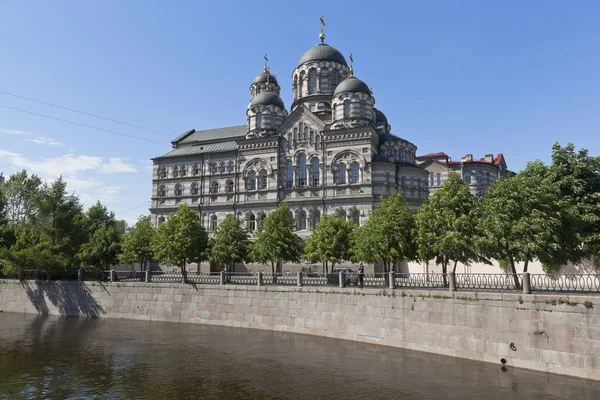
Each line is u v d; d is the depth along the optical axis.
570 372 20.06
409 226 32.47
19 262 42.88
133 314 39.34
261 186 57.38
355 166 52.69
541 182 25.09
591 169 27.30
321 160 54.22
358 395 18.47
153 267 59.41
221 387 19.73
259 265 53.31
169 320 37.75
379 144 56.97
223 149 62.44
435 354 24.78
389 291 27.62
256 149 58.03
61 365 23.73
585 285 25.50
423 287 27.66
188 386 19.91
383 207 34.38
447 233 27.52
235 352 26.30
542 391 18.36
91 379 21.08
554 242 24.02
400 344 26.61
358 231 37.84
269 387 19.67
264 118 58.78
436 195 29.94
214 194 60.81
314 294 31.52
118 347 28.00
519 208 24.73
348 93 54.44
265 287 34.00
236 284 35.78
